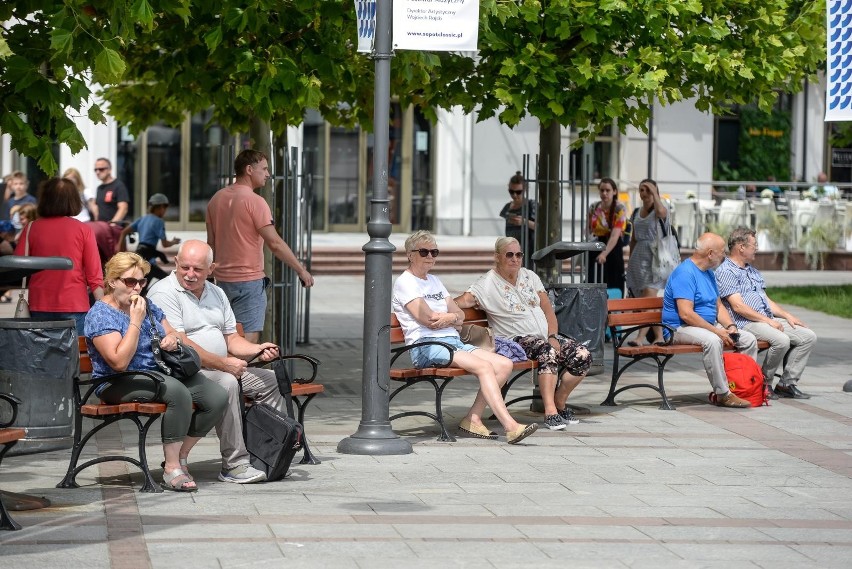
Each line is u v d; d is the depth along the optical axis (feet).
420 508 29.81
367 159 128.26
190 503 29.91
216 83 45.47
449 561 25.14
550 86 45.83
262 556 25.20
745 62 49.24
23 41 34.37
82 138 33.63
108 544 25.88
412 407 44.96
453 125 126.82
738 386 45.93
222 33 39.22
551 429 41.09
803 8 53.42
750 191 137.90
